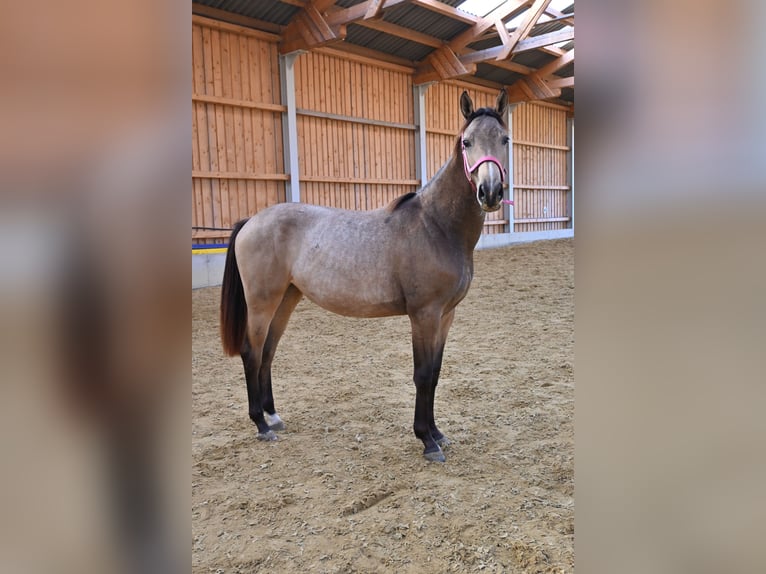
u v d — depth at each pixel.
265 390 2.68
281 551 1.61
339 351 4.13
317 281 2.46
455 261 2.25
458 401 2.92
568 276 7.25
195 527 1.75
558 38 8.95
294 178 8.05
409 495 1.94
